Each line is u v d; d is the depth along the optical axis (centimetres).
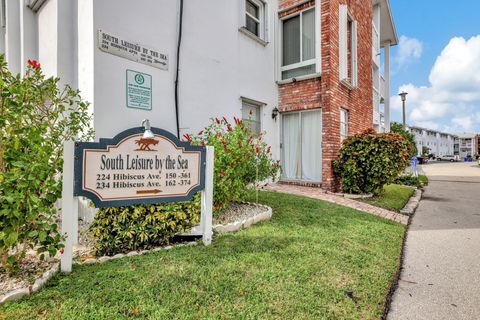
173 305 223
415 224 557
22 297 224
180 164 344
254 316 216
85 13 461
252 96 810
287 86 902
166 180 334
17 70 612
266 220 476
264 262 306
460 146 8375
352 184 774
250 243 362
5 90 249
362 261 332
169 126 567
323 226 457
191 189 351
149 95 528
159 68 548
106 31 462
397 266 339
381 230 464
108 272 270
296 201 614
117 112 477
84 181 284
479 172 2180
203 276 269
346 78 875
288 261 313
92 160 288
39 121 316
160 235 346
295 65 892
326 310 231
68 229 271
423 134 6444
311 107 845
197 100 635
